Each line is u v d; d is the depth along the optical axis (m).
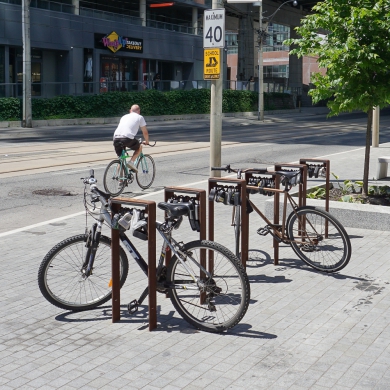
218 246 5.13
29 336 5.09
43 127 34.72
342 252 6.71
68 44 41.28
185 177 14.97
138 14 48.78
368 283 6.43
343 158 18.69
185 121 43.78
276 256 7.11
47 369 4.46
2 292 6.22
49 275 5.57
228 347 4.84
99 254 5.77
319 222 6.84
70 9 41.50
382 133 31.91
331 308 5.68
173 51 51.38
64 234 8.84
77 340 5.00
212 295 5.18
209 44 11.17
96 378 4.30
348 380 4.24
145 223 5.16
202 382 4.23
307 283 6.44
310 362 4.54
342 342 4.90
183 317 5.26
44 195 12.16
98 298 5.78
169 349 4.81
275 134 30.42
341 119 47.44
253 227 9.12
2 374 4.38
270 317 5.46
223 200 6.31
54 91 40.50
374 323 5.31
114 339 5.02
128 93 41.97
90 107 38.94
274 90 59.12
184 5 52.00
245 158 19.41
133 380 4.27
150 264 5.15
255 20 64.69
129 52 46.62
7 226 9.52
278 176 7.03
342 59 9.47
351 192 10.59
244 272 5.06
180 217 5.39
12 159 17.83
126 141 12.50
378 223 8.68
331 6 9.95
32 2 38.53
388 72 9.77
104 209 5.45
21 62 39.38
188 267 5.20
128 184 13.43
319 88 10.02
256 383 4.21
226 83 53.59
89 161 17.58
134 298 6.00
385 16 9.36
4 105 33.78
